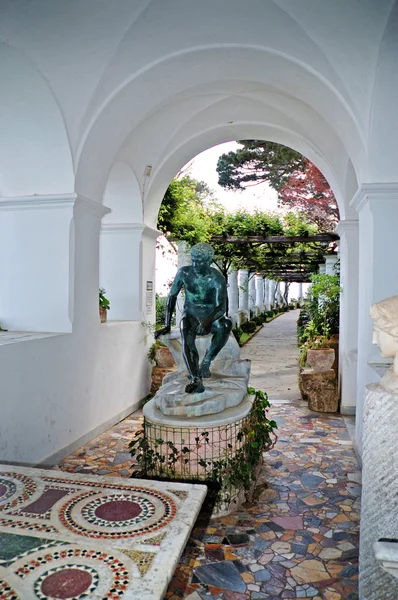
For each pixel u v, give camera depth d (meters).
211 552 3.18
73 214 5.20
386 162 4.43
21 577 1.50
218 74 5.29
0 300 5.41
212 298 4.29
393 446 2.07
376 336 2.25
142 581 1.48
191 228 9.66
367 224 4.71
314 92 4.85
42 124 4.99
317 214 12.44
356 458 5.00
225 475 3.71
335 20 4.08
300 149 7.57
